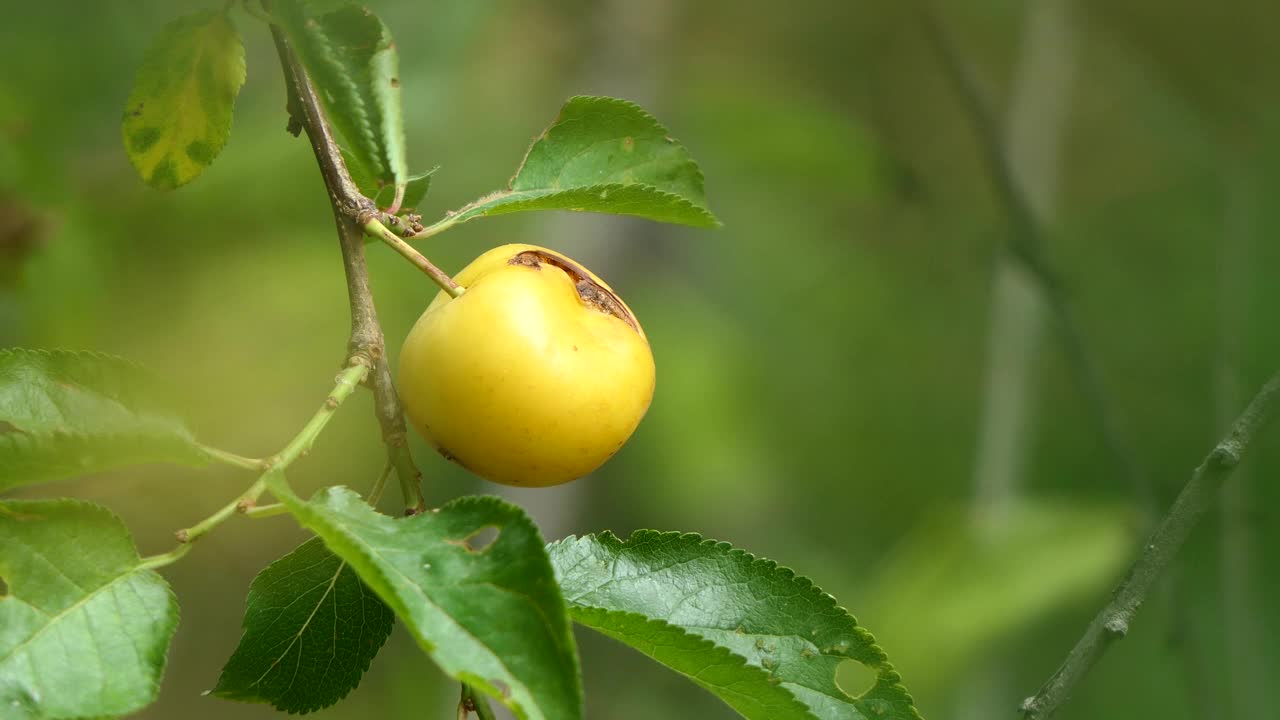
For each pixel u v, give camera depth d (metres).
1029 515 0.62
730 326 0.82
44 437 0.44
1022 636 0.71
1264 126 0.90
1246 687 0.67
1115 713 0.83
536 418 0.47
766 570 0.47
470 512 0.44
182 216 0.63
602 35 0.81
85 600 0.44
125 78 0.61
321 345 0.66
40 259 0.61
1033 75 0.89
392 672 0.76
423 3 0.63
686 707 0.84
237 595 0.78
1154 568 0.48
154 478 0.62
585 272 0.48
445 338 0.47
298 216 0.64
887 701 0.47
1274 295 0.81
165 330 0.64
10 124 0.60
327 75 0.46
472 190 0.73
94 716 0.44
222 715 0.78
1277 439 0.80
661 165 0.49
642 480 0.76
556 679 0.43
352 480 0.71
